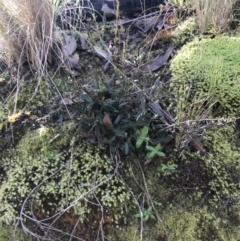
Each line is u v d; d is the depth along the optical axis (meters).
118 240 0.64
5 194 0.66
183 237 0.64
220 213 0.65
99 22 0.89
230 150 0.69
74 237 0.64
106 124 0.65
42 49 0.76
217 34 0.82
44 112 0.75
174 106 0.70
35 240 0.64
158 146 0.66
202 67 0.74
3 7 0.76
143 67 0.77
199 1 0.84
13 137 0.73
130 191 0.65
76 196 0.64
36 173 0.67
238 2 0.85
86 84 0.74
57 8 0.82
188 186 0.66
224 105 0.71
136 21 0.88
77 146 0.69
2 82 0.79
